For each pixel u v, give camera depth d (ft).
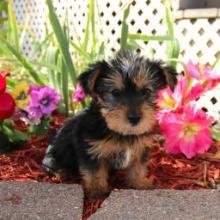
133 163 1.91
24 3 5.42
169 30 2.63
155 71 1.92
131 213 1.62
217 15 3.11
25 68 2.65
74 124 1.95
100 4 4.07
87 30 2.86
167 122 2.04
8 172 1.99
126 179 1.97
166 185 1.91
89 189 1.83
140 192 1.79
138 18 3.81
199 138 2.05
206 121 2.04
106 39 3.21
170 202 1.70
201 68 2.20
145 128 1.79
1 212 1.62
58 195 1.74
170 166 2.11
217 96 3.07
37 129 2.24
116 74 1.85
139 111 1.76
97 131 1.80
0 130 2.21
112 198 1.73
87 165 1.83
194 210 1.65
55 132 2.26
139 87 1.85
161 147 2.28
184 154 2.15
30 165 2.07
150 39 2.64
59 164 2.00
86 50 2.82
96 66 1.88
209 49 3.21
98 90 1.86
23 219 1.58
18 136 2.23
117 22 3.96
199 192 1.79
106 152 1.82
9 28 3.17
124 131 1.76
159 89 1.95
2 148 2.19
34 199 1.70
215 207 1.67
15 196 1.72
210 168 2.08
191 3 3.45
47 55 2.74
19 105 2.23
